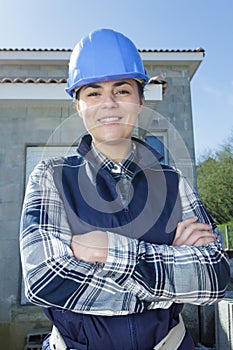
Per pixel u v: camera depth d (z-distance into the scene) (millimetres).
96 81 781
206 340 2629
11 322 3178
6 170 3428
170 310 762
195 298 695
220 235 857
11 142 3420
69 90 838
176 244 762
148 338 725
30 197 776
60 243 697
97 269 673
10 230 3400
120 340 709
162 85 3396
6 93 3484
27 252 705
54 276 667
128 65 789
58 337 752
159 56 6258
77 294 677
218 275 715
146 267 673
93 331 710
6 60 6160
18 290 3291
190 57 6266
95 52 784
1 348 3082
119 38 801
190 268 695
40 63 6305
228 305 2377
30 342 3008
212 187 9086
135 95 814
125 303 698
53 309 730
